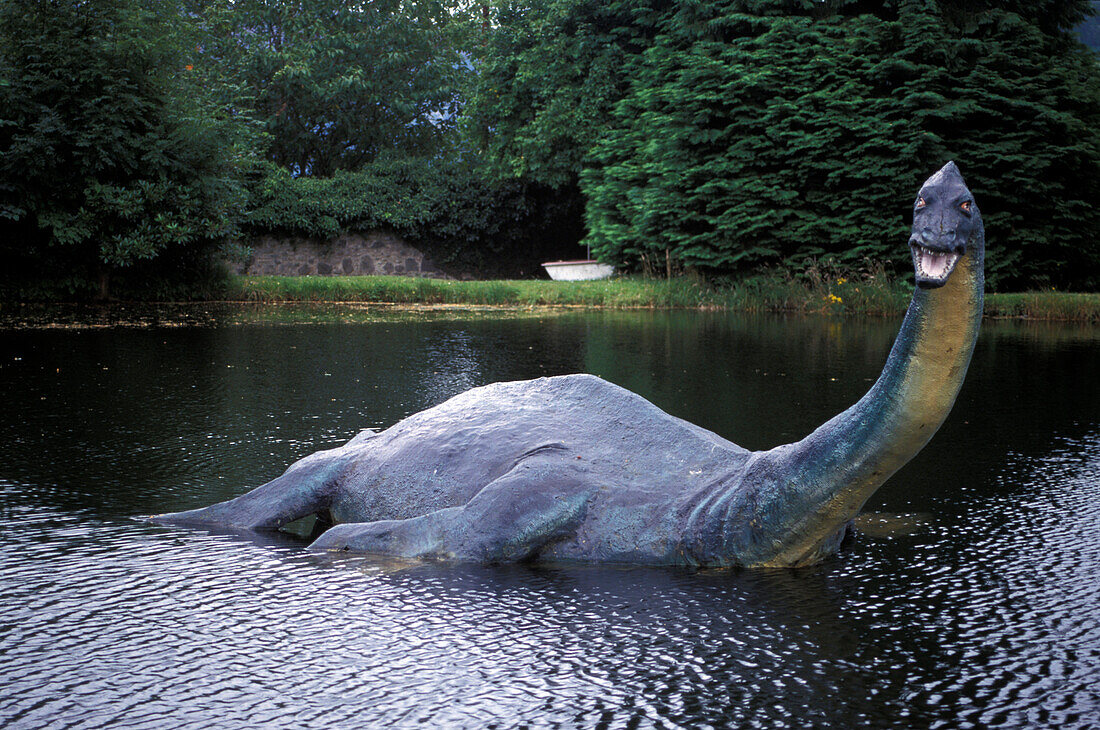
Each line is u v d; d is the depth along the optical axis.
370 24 34.47
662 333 14.43
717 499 3.74
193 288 20.86
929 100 20.89
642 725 2.42
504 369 9.79
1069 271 22.94
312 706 2.51
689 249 22.66
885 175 21.05
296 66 31.78
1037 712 2.52
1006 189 21.70
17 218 17.05
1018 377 9.65
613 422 4.27
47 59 17.55
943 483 5.20
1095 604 3.33
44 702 2.53
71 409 7.25
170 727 2.40
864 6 23.95
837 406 7.55
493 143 31.23
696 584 3.52
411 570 3.67
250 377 9.09
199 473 5.21
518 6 30.05
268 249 30.27
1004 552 3.95
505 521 3.76
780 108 21.75
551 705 2.53
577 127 27.66
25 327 14.04
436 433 4.39
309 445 5.96
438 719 2.44
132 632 3.02
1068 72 22.23
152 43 18.31
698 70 22.44
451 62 36.47
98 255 18.80
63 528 4.20
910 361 3.21
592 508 3.86
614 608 3.26
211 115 20.36
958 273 2.98
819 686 2.67
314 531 4.27
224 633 3.02
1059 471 5.46
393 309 19.45
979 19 22.00
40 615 3.16
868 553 3.93
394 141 35.94
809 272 21.14
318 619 3.14
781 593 3.42
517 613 3.21
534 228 33.69
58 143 17.41
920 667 2.80
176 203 18.77
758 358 11.02
